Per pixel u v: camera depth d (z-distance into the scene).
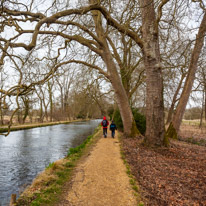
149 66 8.11
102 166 6.33
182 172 5.45
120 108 12.43
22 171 8.02
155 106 8.07
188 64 12.05
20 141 16.11
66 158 7.92
